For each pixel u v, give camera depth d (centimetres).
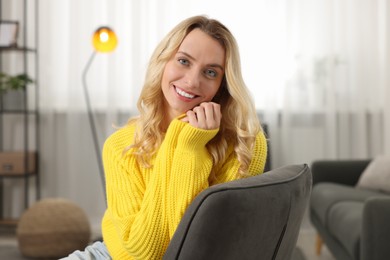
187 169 119
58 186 462
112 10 450
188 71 128
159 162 122
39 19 456
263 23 451
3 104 437
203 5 451
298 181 115
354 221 266
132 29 449
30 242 362
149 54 451
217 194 97
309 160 460
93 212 462
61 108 463
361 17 455
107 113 452
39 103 459
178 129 122
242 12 451
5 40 438
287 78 454
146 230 118
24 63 445
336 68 458
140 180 133
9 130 465
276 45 452
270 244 108
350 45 458
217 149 132
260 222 101
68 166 462
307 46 454
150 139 136
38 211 366
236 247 99
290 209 109
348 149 460
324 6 453
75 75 453
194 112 124
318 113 459
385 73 454
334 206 324
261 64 452
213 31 127
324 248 398
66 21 457
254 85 453
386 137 455
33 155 446
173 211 118
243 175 129
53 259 365
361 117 457
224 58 128
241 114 130
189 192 118
